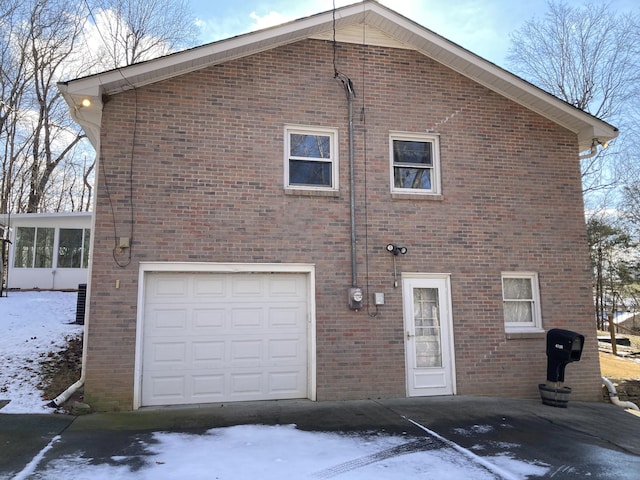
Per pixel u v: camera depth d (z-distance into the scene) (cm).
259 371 850
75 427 664
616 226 2895
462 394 909
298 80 926
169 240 824
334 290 880
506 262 970
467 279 945
